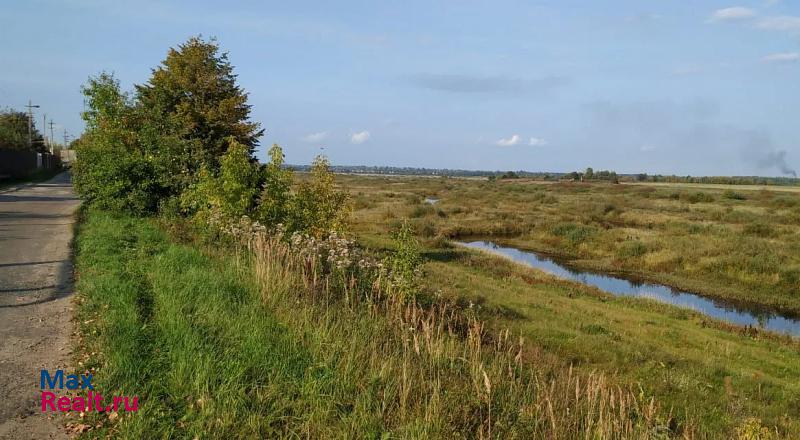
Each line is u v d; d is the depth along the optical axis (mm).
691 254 24547
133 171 15859
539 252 28688
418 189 82375
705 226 33750
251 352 5141
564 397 5668
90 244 10766
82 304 6965
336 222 13711
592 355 9969
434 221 37250
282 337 5598
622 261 25422
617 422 4891
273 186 12680
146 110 20328
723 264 22812
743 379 9570
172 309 6172
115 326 5707
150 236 11734
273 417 4180
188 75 20875
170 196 16062
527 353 8555
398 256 9070
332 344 5500
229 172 12109
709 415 7770
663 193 70688
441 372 5449
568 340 10703
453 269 18797
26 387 4617
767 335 13859
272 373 4805
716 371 9984
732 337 13211
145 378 4656
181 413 4141
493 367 5703
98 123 20734
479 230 34719
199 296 6809
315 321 6273
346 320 6453
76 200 23734
